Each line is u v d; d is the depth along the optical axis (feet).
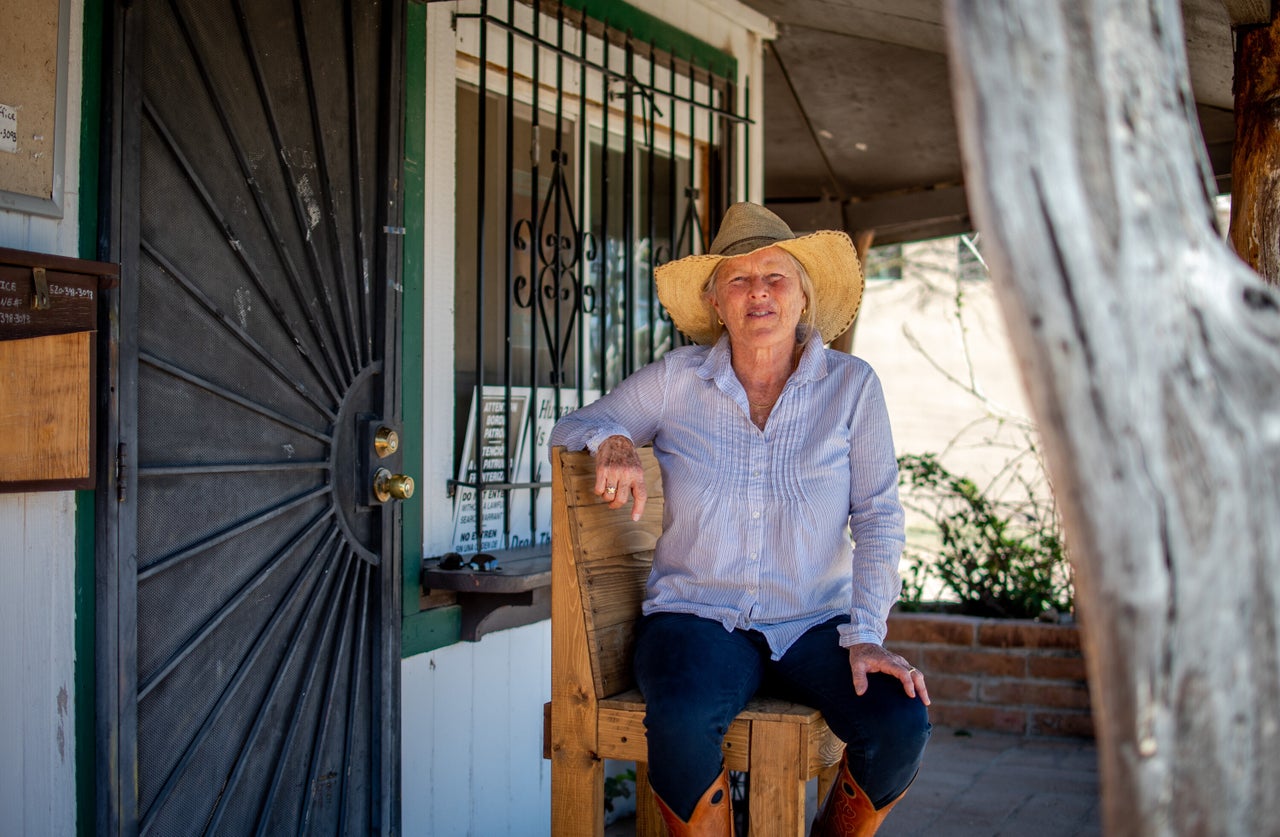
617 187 13.93
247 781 8.91
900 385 46.75
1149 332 3.29
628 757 7.70
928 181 22.08
